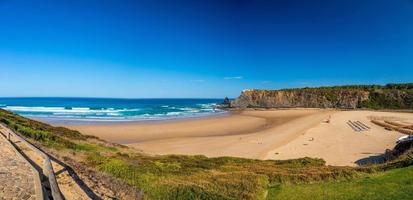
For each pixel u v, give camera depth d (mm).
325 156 26938
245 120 67000
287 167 16875
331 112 90375
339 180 11156
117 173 11742
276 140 36312
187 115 81438
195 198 9445
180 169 14258
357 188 9523
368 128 46156
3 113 31188
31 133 19766
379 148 30000
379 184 9648
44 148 15898
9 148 14141
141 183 10578
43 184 8883
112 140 37312
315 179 11523
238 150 30547
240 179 11219
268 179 11508
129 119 64938
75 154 16844
